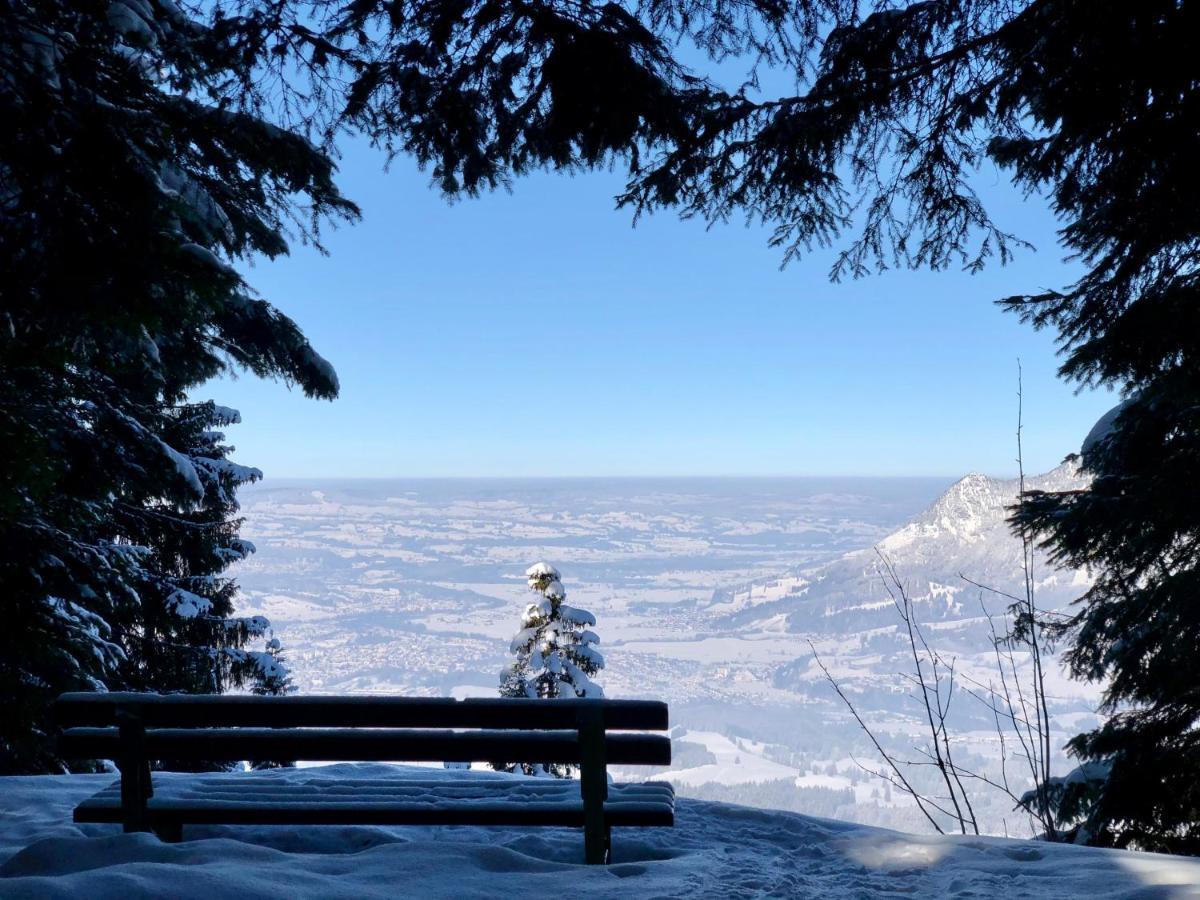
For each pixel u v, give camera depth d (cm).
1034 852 423
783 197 591
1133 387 733
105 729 439
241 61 489
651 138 536
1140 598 786
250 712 421
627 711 415
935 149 572
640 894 363
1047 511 802
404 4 478
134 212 435
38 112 421
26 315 470
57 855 392
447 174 575
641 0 509
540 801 457
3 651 769
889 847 436
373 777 528
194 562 1523
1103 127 561
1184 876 372
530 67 508
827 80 539
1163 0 478
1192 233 616
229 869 363
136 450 882
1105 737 812
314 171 536
